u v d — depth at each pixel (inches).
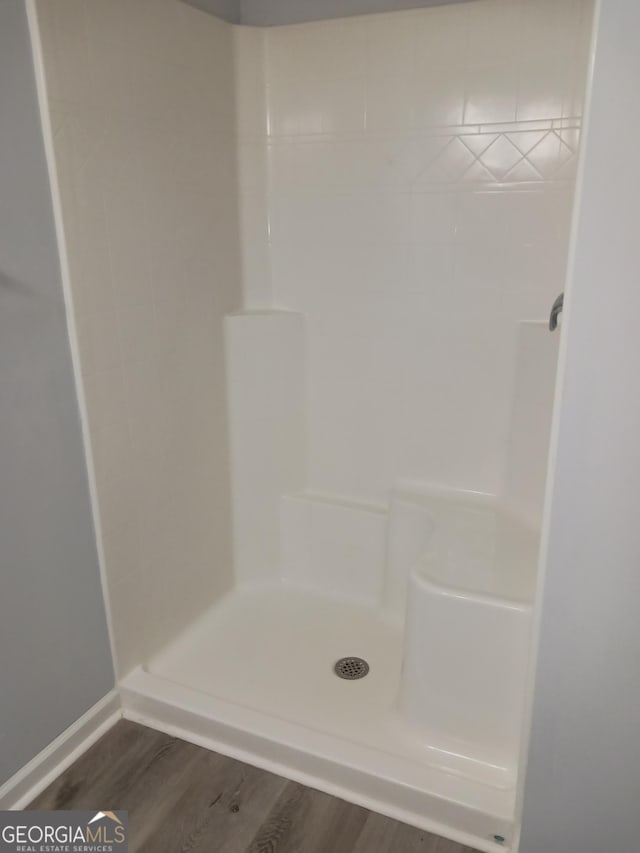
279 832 59.3
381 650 81.7
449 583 63.0
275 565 92.8
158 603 77.9
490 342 78.5
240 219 83.7
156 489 74.8
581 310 41.0
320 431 90.8
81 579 66.2
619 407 41.7
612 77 36.9
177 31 69.6
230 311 84.5
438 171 76.2
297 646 82.3
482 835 58.0
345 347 86.3
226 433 86.9
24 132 54.1
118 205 64.3
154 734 70.4
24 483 58.3
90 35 58.9
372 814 61.0
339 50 77.0
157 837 58.9
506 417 79.7
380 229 80.7
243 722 66.8
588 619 46.4
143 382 70.6
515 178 73.1
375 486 89.6
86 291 61.5
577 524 44.8
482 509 80.1
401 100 75.8
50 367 59.3
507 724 62.4
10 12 51.7
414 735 66.9
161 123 68.9
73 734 67.4
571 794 51.4
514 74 70.4
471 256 77.2
